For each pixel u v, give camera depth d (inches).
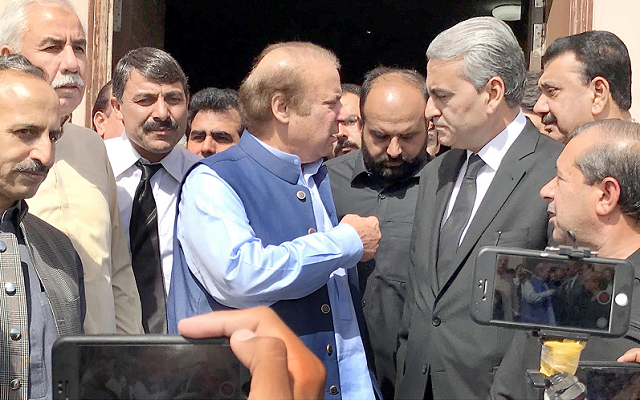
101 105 163.5
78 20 113.7
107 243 108.7
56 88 109.7
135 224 129.4
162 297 125.5
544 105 132.0
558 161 82.0
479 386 98.0
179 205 93.7
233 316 31.0
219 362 35.6
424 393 102.3
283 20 382.3
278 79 92.0
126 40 206.5
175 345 35.8
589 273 53.6
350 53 398.9
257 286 84.4
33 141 81.9
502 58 100.5
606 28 181.3
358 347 93.5
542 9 209.8
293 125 92.8
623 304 53.1
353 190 131.6
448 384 99.7
